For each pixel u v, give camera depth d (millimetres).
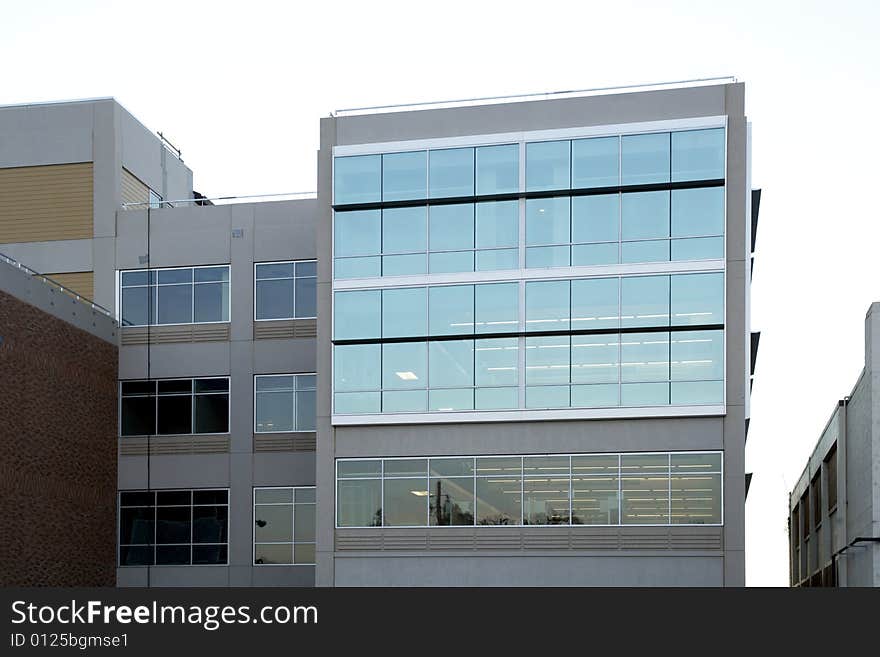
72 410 39000
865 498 35312
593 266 34062
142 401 42656
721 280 33281
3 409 34406
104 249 43438
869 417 33781
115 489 42031
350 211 35781
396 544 34000
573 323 33969
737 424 32688
